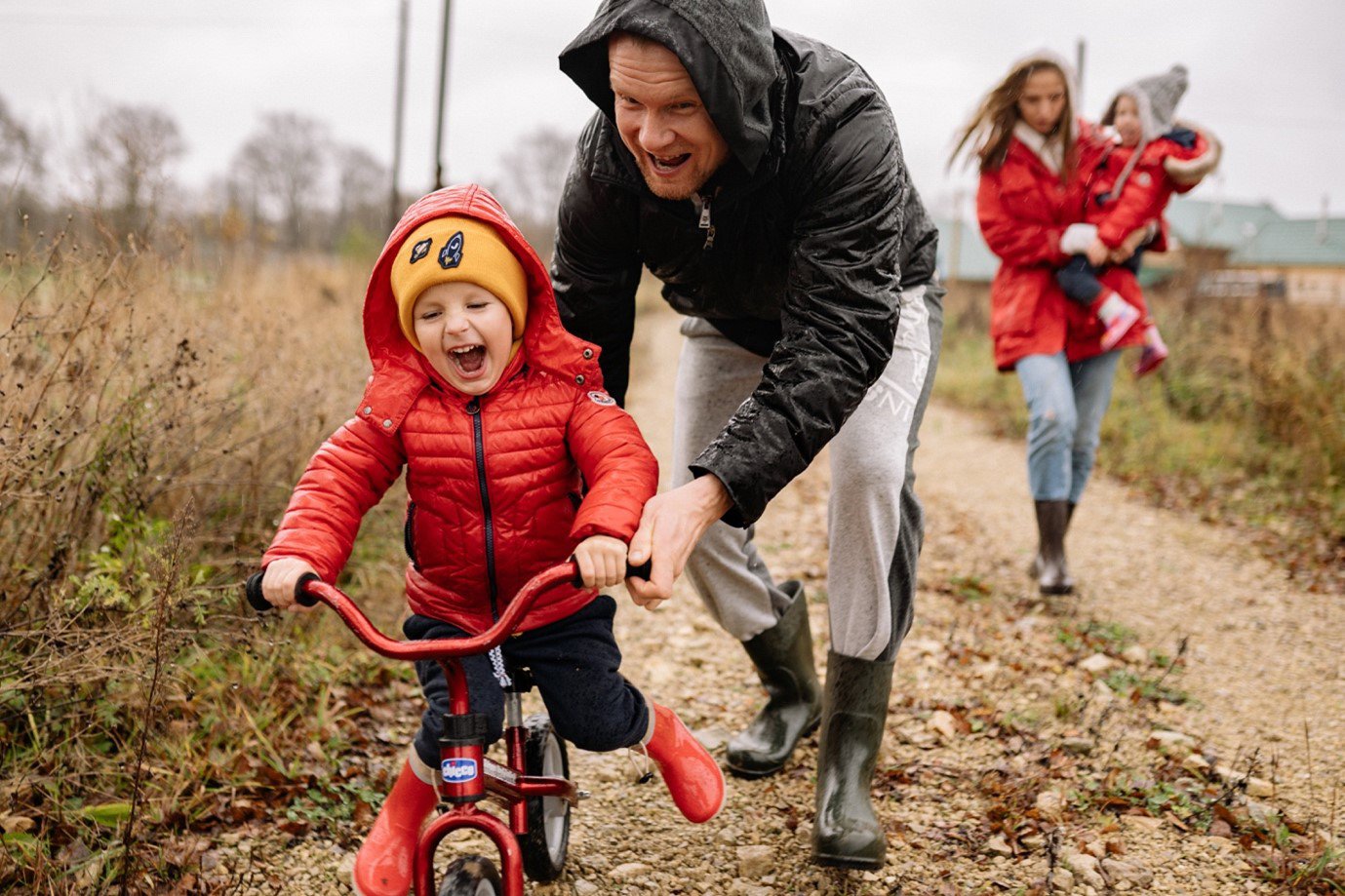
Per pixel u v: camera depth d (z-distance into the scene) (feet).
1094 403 18.03
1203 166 17.35
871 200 7.88
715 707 13.06
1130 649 14.98
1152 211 17.24
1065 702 12.92
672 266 9.05
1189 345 34.30
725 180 7.97
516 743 8.50
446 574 8.31
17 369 11.08
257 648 11.83
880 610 9.21
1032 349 17.22
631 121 7.45
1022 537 21.16
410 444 8.15
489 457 8.04
